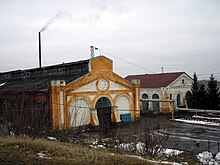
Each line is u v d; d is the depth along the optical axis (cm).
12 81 4088
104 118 2920
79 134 2247
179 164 1267
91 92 2819
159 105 4025
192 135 2334
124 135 1914
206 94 3850
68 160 917
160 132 1916
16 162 824
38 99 2664
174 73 4344
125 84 3127
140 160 1029
